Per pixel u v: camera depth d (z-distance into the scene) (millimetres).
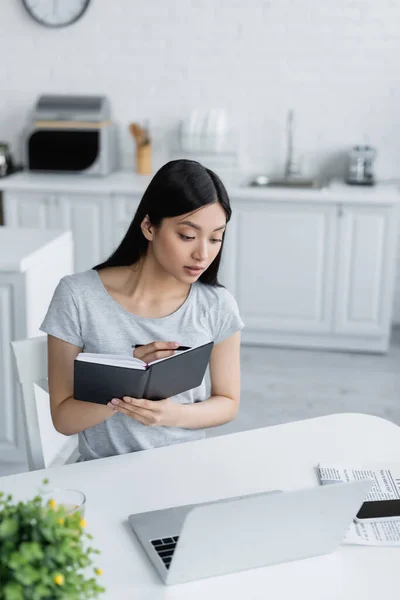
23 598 865
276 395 3600
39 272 2699
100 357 1405
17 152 4641
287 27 4316
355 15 4266
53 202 4133
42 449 1753
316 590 1155
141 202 1562
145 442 1667
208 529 1108
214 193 1490
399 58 4301
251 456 1557
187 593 1141
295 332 4238
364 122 4402
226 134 4395
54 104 4332
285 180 4406
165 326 1654
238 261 4156
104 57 4465
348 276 4090
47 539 913
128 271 1661
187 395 1704
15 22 4457
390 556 1242
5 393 2689
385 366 4023
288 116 4406
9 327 2617
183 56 4418
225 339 1730
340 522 1205
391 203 3941
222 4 4320
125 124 4543
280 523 1160
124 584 1157
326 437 1643
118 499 1390
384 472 1485
